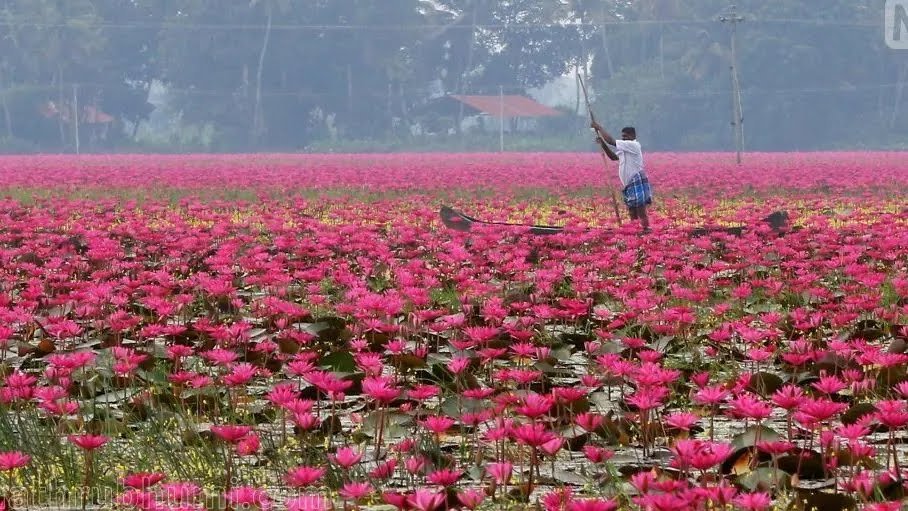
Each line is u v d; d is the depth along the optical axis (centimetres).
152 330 1655
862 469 1157
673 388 1562
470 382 1507
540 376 1547
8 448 1262
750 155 15362
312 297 2036
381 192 6662
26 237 3238
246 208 5309
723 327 1752
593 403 1438
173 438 1329
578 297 2208
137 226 3409
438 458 1188
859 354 1652
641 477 926
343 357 1644
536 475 1165
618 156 3972
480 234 3272
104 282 2312
